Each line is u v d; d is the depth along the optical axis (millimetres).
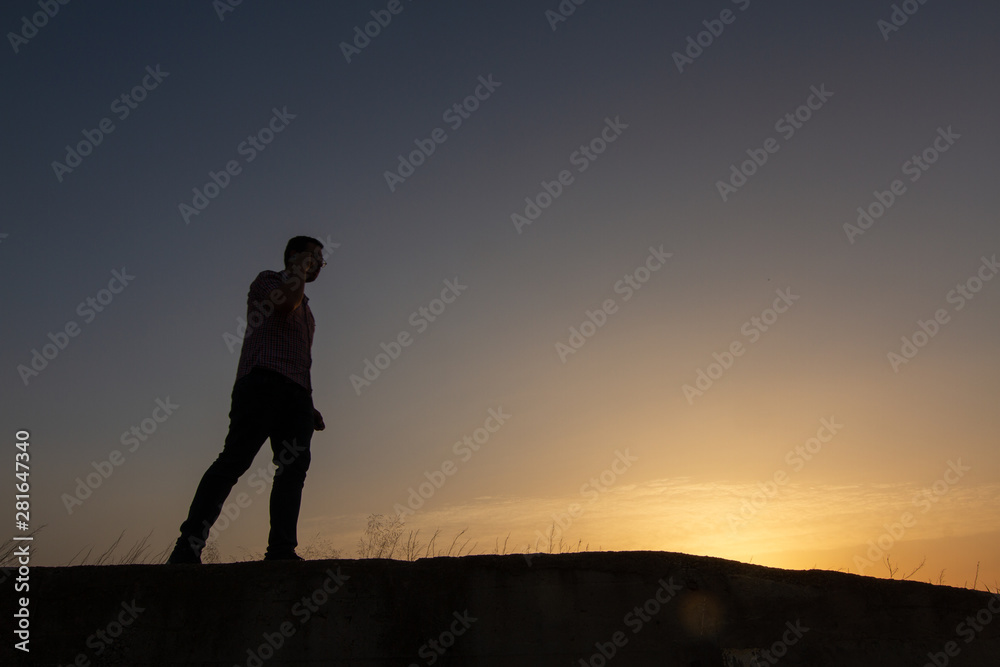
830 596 3172
